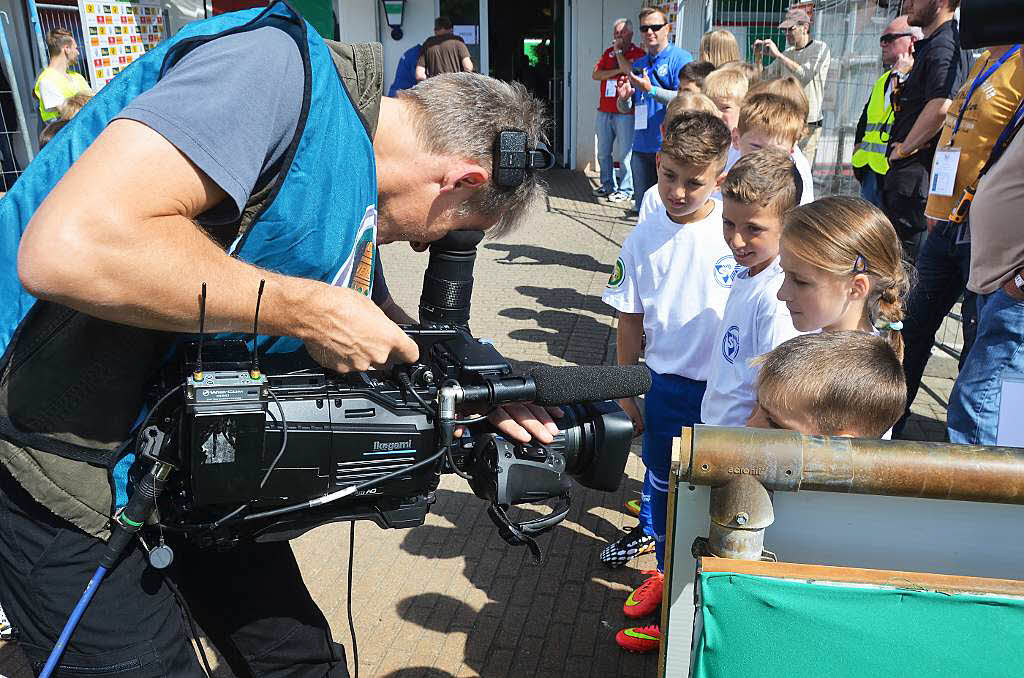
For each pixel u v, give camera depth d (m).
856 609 1.08
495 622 3.14
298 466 1.53
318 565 3.46
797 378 1.74
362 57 1.64
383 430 1.58
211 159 1.32
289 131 1.47
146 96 1.33
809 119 7.31
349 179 1.60
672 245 2.98
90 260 1.24
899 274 2.19
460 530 3.72
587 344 5.82
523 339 5.90
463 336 1.85
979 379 3.29
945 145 4.00
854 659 1.08
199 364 1.45
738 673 1.11
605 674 2.88
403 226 1.83
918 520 1.19
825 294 2.14
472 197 1.79
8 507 1.59
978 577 1.17
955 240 3.92
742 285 2.58
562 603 3.25
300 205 1.54
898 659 1.07
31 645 1.66
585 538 3.66
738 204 2.46
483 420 1.74
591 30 11.17
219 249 1.41
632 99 9.36
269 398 1.50
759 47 7.55
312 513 1.67
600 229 8.99
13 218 1.51
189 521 1.58
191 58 1.41
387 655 2.96
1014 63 3.71
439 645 3.02
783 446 1.16
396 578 3.39
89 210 1.24
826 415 1.72
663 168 2.92
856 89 6.68
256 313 1.38
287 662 2.02
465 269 1.96
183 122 1.31
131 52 7.58
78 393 1.52
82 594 1.59
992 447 1.15
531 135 1.82
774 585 1.09
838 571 1.10
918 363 4.29
